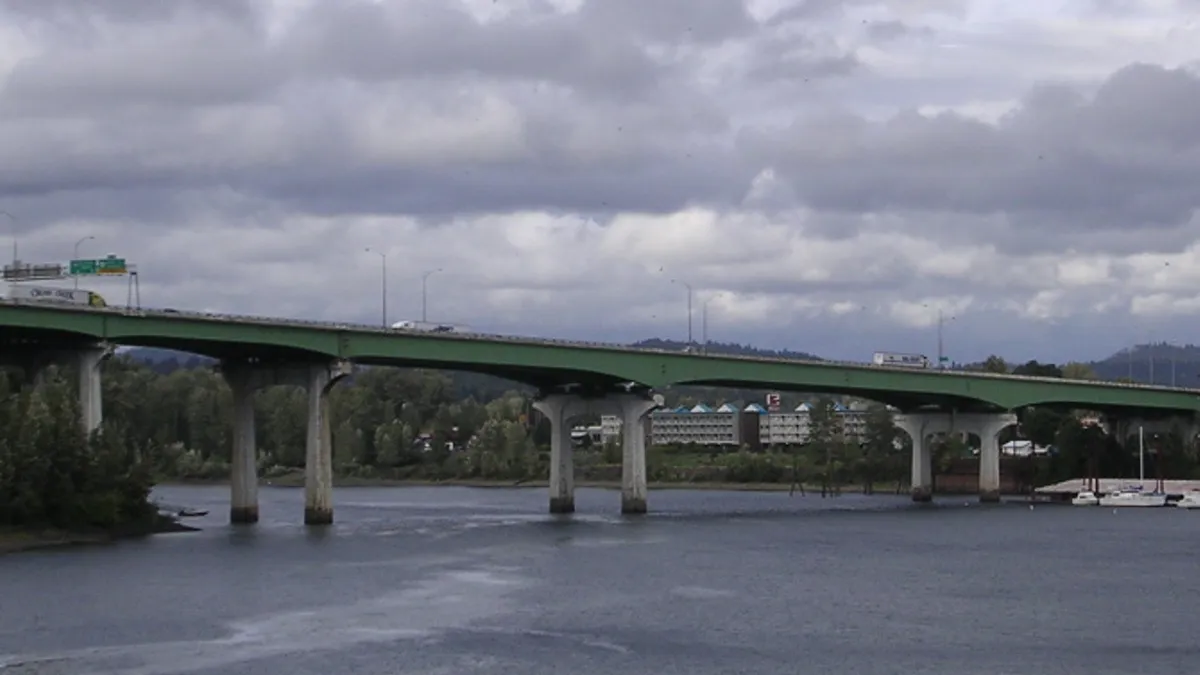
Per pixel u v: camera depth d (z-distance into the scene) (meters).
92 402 150.50
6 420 143.75
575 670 80.88
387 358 169.75
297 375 171.62
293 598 104.62
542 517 196.38
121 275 162.50
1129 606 106.00
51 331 144.62
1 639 87.81
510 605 102.38
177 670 79.38
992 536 167.50
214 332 153.38
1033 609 104.12
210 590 108.31
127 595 105.38
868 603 106.12
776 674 81.06
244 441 174.38
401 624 94.00
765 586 114.94
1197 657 86.50
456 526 174.12
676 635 91.75
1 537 137.00
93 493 148.00
